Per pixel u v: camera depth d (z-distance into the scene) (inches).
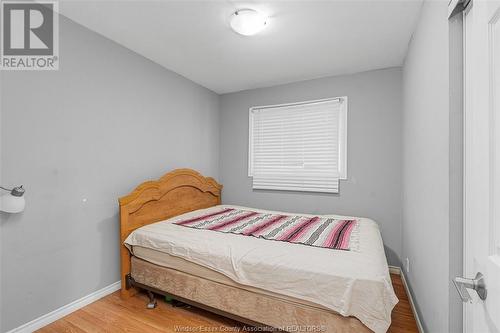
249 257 66.6
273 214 114.6
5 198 60.7
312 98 128.0
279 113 135.9
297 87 131.6
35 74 70.2
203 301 72.5
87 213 83.3
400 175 110.6
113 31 84.7
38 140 70.7
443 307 49.3
